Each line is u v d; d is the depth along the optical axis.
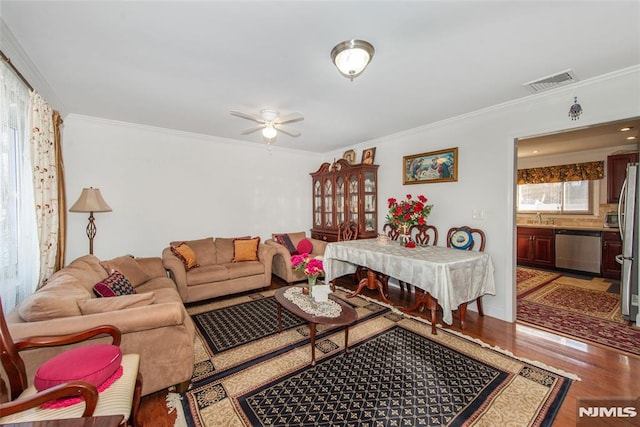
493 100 2.88
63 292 1.75
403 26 1.64
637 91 2.20
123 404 1.25
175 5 1.45
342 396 1.84
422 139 3.90
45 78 2.34
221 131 4.13
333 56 1.85
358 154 5.02
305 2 1.43
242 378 2.05
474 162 3.30
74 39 1.77
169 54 1.96
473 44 1.84
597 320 3.02
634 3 1.44
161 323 1.76
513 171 3.00
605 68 2.20
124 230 3.77
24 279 2.05
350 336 2.69
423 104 2.98
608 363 2.20
